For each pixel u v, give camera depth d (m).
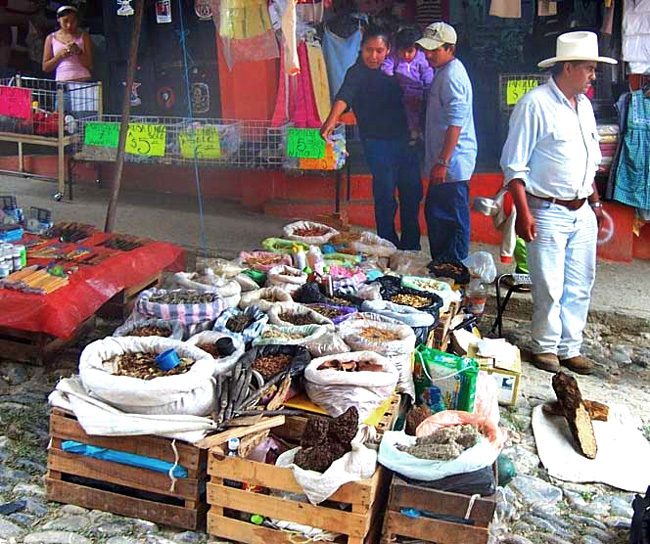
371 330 4.35
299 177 8.26
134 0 8.55
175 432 3.38
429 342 4.84
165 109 8.95
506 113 7.96
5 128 8.41
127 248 5.72
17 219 6.00
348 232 6.38
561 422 4.72
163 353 3.66
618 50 7.70
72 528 3.46
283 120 7.69
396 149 6.73
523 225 5.23
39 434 4.21
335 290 5.11
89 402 3.50
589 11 7.82
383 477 3.43
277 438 3.69
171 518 3.48
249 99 7.97
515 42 8.31
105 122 8.02
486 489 3.23
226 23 5.95
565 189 5.24
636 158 7.33
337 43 7.48
